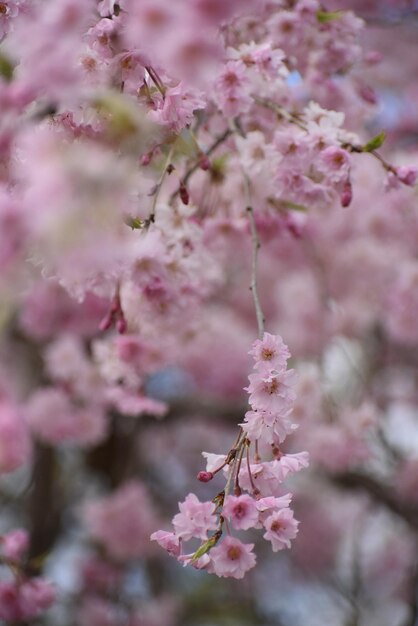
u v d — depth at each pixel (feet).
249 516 5.80
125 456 20.11
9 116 5.39
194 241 8.95
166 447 22.86
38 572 17.04
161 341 9.94
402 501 17.10
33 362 20.25
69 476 21.65
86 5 5.39
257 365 6.14
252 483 6.01
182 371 18.33
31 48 5.29
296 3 9.19
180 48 4.96
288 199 8.93
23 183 5.01
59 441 15.21
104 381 14.84
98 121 5.85
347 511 22.16
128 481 19.76
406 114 17.06
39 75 5.26
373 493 17.17
